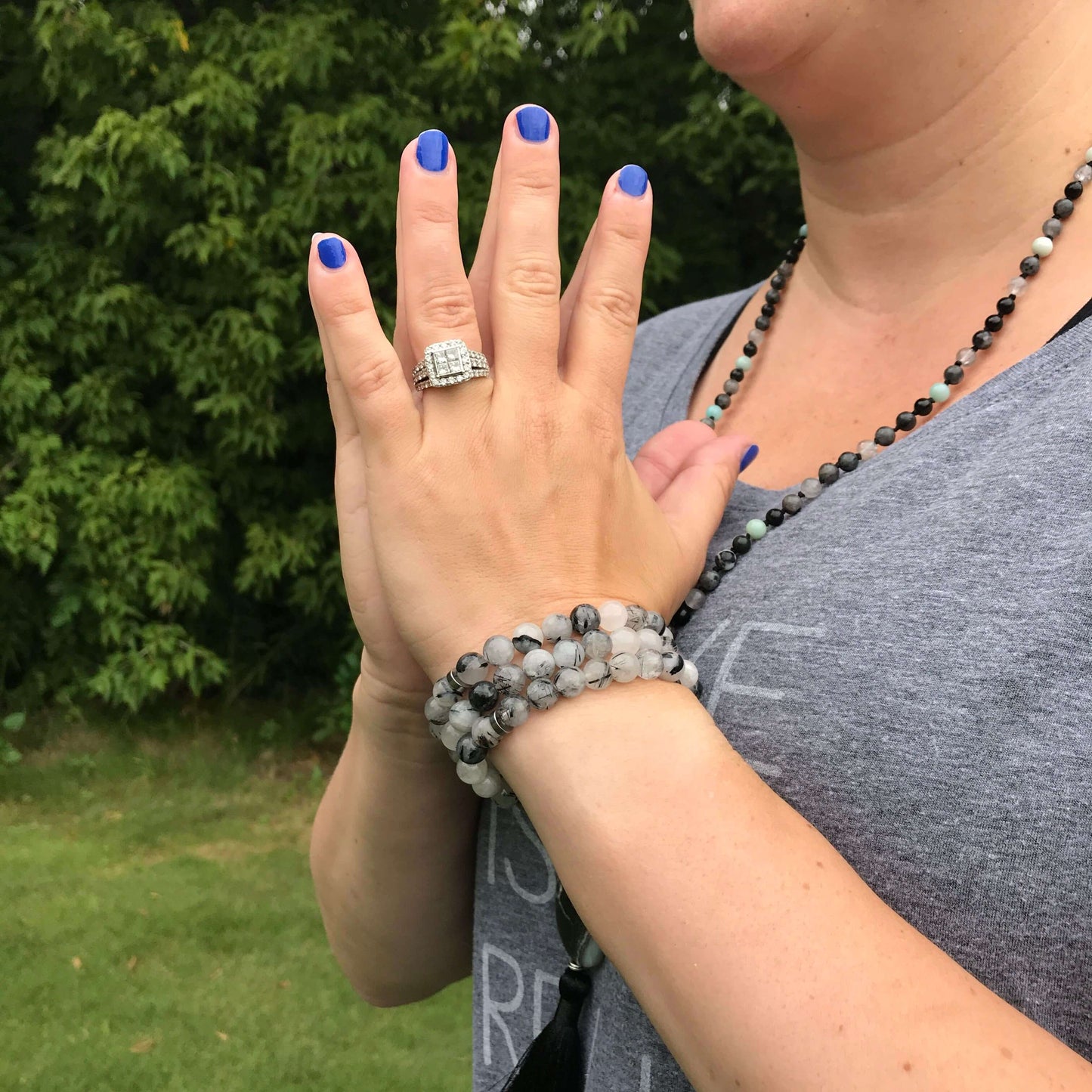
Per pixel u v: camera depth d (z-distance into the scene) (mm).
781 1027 282
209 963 1663
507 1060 468
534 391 357
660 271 2193
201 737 2635
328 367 391
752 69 418
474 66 2195
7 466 2436
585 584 353
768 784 356
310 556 2496
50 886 1897
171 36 2273
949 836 321
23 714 2578
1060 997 304
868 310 476
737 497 448
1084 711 311
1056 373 370
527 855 458
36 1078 1373
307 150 2246
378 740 454
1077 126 414
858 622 358
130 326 2432
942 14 396
